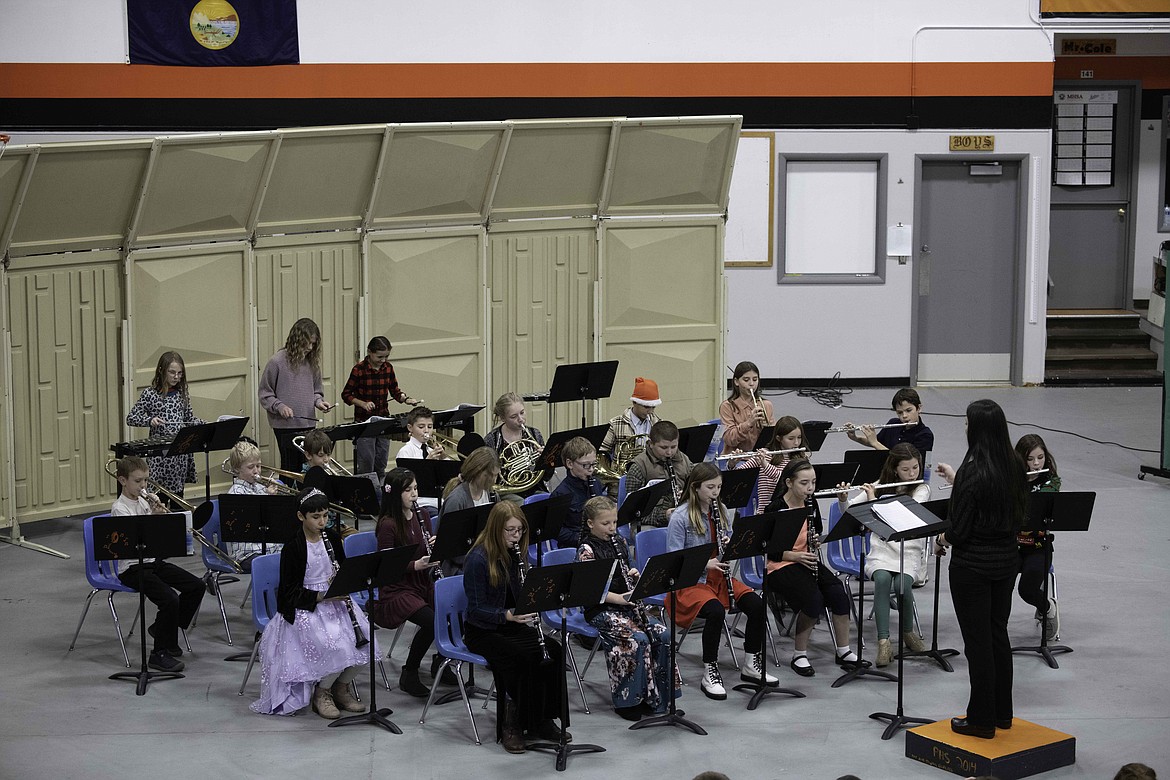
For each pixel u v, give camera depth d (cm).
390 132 1123
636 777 650
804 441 922
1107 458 1357
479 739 696
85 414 1073
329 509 870
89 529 800
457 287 1210
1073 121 1864
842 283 1694
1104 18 1664
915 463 832
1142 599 930
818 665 809
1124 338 1792
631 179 1245
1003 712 675
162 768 653
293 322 1153
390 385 1130
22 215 1008
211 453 1145
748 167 1659
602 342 1273
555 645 691
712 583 777
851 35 1645
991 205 1716
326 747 683
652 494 827
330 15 1530
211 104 1516
